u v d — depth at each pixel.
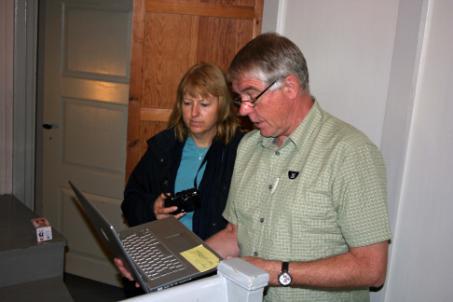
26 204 2.78
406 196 1.54
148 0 2.28
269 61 1.19
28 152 2.74
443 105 1.38
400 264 1.56
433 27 1.44
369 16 1.72
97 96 3.03
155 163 1.82
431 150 1.43
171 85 2.36
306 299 1.27
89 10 2.97
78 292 3.06
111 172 3.06
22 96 2.65
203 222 1.71
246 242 1.36
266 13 2.17
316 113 1.29
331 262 1.16
